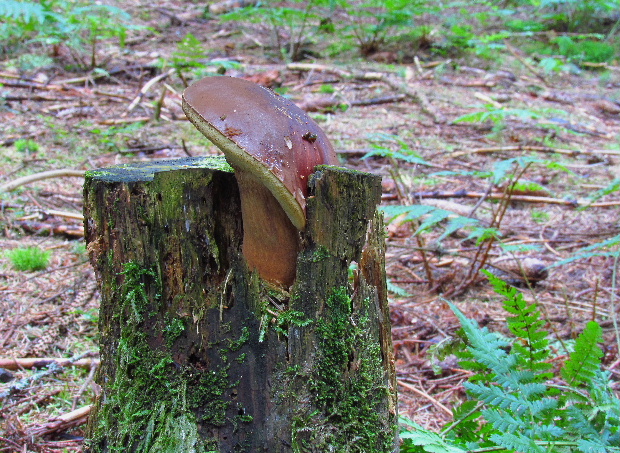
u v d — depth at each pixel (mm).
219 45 9633
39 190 5023
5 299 3605
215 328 1868
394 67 9141
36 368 3027
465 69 9414
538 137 6957
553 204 5434
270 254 1806
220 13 11281
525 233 4898
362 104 7727
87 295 3693
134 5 11188
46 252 4117
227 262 1887
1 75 7375
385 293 1939
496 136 6664
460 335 2566
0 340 3184
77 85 7566
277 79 8203
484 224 4754
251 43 9844
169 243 1846
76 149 5801
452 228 3398
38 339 3213
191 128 6574
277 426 1853
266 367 1851
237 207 1903
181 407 1881
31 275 3930
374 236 1880
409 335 3576
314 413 1824
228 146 1582
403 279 4305
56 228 4527
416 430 2104
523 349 2143
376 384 1895
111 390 1955
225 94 1674
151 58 8617
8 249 4242
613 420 1895
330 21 10172
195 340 1882
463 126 7207
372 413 1889
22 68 7691
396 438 1981
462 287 4098
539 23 11516
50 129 6160
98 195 1833
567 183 5848
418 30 10164
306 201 1729
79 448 2475
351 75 8539
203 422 1896
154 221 1830
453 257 4543
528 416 1914
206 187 1841
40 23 7883
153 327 1880
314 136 1785
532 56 10391
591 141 6996
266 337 1838
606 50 10445
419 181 5773
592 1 11031
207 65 7934
